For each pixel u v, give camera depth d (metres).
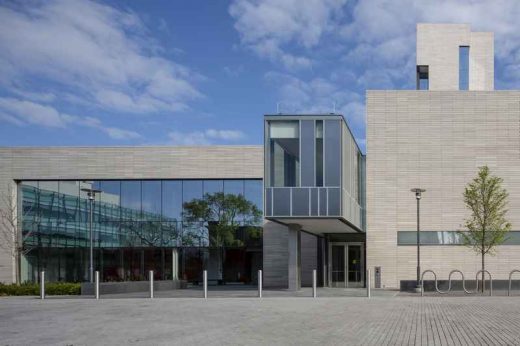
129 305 19.36
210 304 19.47
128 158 35.00
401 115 31.92
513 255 30.86
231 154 34.69
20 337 11.69
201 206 34.72
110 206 35.06
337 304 19.28
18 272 34.34
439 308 17.73
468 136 31.56
